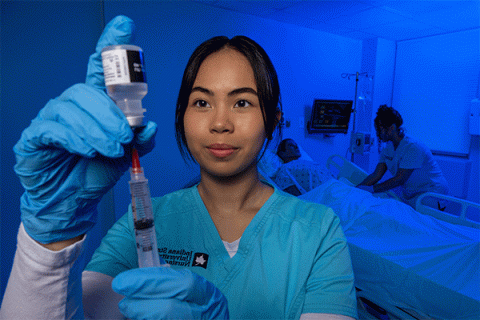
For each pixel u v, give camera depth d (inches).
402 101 177.8
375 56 167.9
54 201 15.4
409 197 117.8
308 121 153.3
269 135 24.7
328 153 164.9
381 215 72.3
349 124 170.6
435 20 135.3
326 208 28.0
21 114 83.8
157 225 27.6
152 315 15.0
